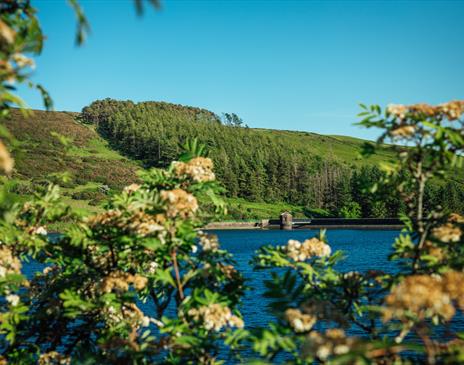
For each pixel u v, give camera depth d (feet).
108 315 21.62
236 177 528.63
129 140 607.78
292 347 13.48
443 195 374.02
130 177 447.83
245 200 523.29
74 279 21.65
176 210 18.78
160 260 22.65
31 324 21.56
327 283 18.65
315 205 537.24
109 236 20.76
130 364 17.30
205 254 20.35
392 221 392.06
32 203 21.09
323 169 622.95
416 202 17.83
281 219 410.72
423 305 11.92
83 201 317.83
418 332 12.73
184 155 24.67
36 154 406.41
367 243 237.86
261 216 457.68
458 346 13.44
